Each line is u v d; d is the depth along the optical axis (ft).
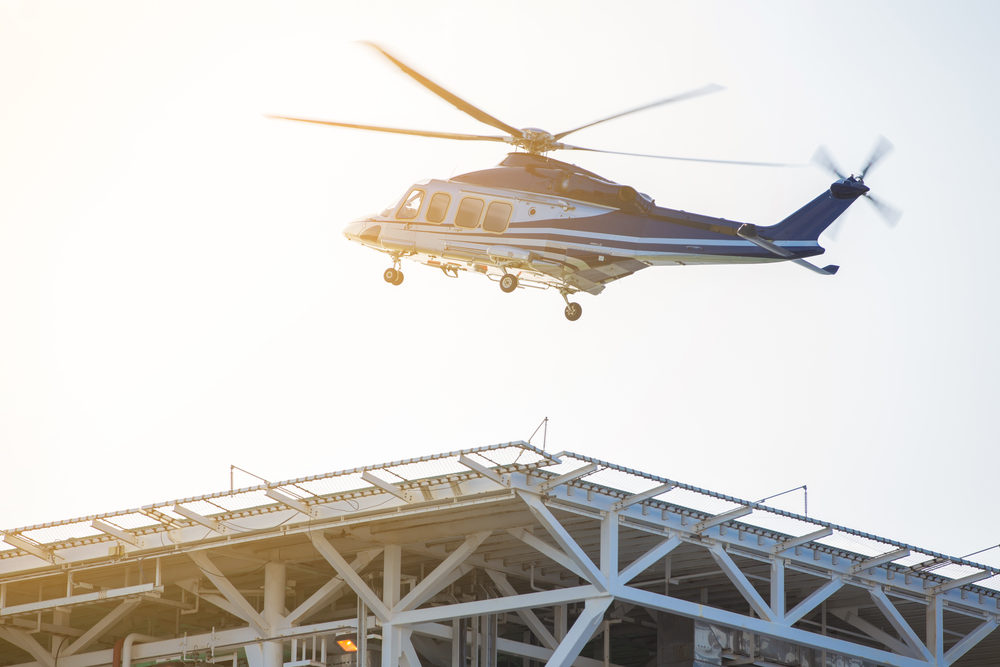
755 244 359.05
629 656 516.32
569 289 380.78
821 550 412.57
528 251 368.07
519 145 377.71
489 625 420.77
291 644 415.23
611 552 368.07
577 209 367.25
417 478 367.25
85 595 411.13
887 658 423.64
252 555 412.57
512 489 356.18
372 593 389.19
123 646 435.53
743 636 431.84
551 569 432.25
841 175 368.89
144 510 389.19
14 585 436.76
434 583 392.47
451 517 379.76
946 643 515.91
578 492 367.25
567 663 361.71
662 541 399.65
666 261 364.38
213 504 388.16
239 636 417.28
